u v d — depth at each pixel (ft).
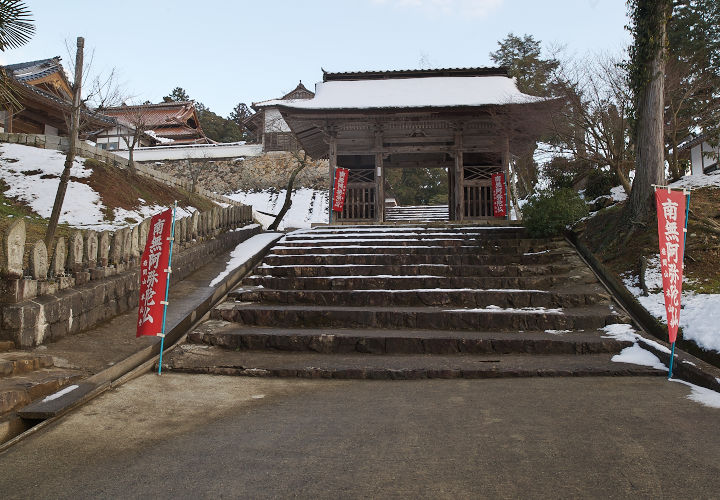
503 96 57.00
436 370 21.03
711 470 11.34
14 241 20.03
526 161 87.15
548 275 34.17
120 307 26.81
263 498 10.40
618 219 37.24
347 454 12.67
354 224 54.13
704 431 13.75
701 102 54.19
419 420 15.26
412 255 37.50
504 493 10.41
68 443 13.62
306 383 20.30
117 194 50.31
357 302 30.89
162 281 21.27
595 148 47.73
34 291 20.90
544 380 19.97
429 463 12.00
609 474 11.19
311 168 109.70
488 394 18.06
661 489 10.47
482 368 21.13
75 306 22.70
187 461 12.39
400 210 101.50
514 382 19.77
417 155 68.08
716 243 30.12
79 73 38.32
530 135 57.67
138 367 20.92
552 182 67.41
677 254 20.35
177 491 10.80
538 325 26.96
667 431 13.79
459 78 64.69
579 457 12.13
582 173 63.36
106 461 12.48
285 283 34.14
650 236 33.47
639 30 35.60
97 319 24.58
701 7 59.41
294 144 112.88
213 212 41.14
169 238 21.49
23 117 75.20
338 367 21.62
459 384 19.72
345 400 17.76
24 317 19.57
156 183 59.98
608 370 20.54
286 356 24.00
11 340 19.36
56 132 81.97
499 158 62.64
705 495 10.21
